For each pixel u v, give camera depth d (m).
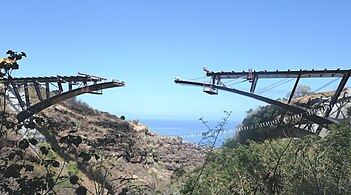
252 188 6.70
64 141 3.79
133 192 4.58
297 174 5.95
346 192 5.56
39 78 38.72
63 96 38.97
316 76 28.31
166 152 62.22
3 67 3.67
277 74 30.05
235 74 32.44
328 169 5.91
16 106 37.91
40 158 3.57
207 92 33.66
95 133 54.69
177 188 7.48
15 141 3.56
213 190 6.94
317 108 23.39
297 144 6.81
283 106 28.20
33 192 3.34
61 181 3.75
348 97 28.69
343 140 6.29
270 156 6.95
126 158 52.62
